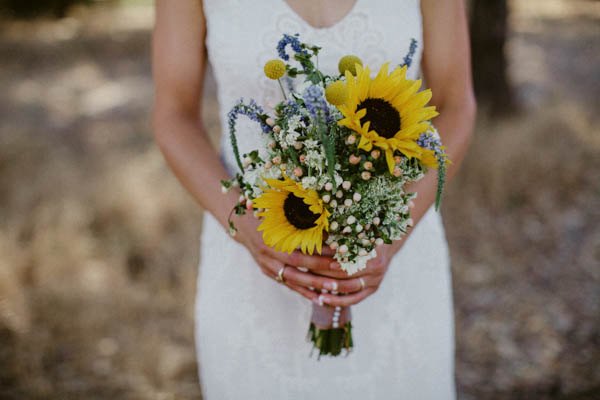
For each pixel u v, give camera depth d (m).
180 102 1.40
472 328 3.08
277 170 1.09
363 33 1.33
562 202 4.18
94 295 3.25
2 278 3.23
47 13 13.78
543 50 9.60
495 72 5.48
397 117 0.98
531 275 3.48
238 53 1.33
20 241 3.70
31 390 2.60
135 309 3.17
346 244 1.10
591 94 6.85
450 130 1.34
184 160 1.34
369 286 1.24
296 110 1.03
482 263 3.60
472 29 5.53
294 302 1.49
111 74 9.22
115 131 6.22
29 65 9.80
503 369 2.79
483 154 4.48
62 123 6.70
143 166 4.66
